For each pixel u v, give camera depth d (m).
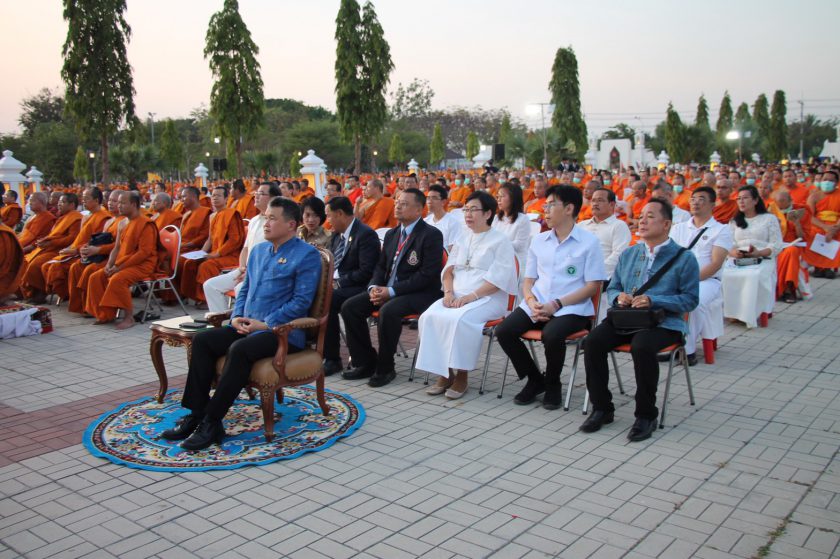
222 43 29.22
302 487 3.95
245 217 11.45
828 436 4.62
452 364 5.42
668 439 4.63
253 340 4.59
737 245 8.12
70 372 6.40
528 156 39.88
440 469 4.18
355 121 29.39
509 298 5.92
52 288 9.59
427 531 3.42
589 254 5.34
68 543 3.34
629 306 4.84
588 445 4.55
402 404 5.47
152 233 8.45
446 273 5.96
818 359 6.52
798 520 3.47
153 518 3.59
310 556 3.20
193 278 9.38
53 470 4.22
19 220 11.95
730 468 4.14
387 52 29.33
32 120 77.62
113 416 5.14
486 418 5.12
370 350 6.24
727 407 5.26
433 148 68.94
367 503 3.74
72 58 24.38
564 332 5.14
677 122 45.53
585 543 3.28
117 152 40.91
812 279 11.02
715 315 6.44
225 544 3.31
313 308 4.94
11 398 5.65
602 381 4.84
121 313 8.82
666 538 3.32
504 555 3.18
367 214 10.87
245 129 30.03
